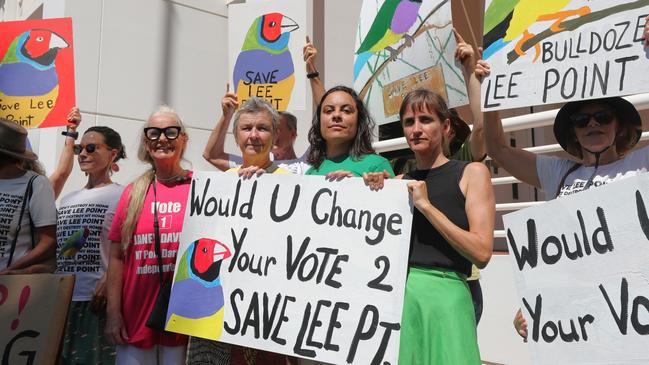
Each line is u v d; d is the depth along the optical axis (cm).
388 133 380
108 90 502
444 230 187
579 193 183
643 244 168
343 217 217
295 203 229
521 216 196
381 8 325
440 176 210
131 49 520
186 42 559
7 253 255
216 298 231
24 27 354
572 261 182
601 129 203
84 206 310
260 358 239
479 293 278
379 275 204
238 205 240
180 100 549
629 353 167
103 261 300
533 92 212
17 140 268
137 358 239
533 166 232
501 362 348
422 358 191
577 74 202
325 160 259
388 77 315
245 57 380
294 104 362
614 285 173
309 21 537
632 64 191
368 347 199
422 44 296
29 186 265
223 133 315
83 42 490
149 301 243
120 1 515
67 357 290
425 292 195
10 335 223
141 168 514
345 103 245
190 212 246
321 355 206
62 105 344
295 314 215
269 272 225
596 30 200
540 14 214
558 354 181
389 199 210
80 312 294
